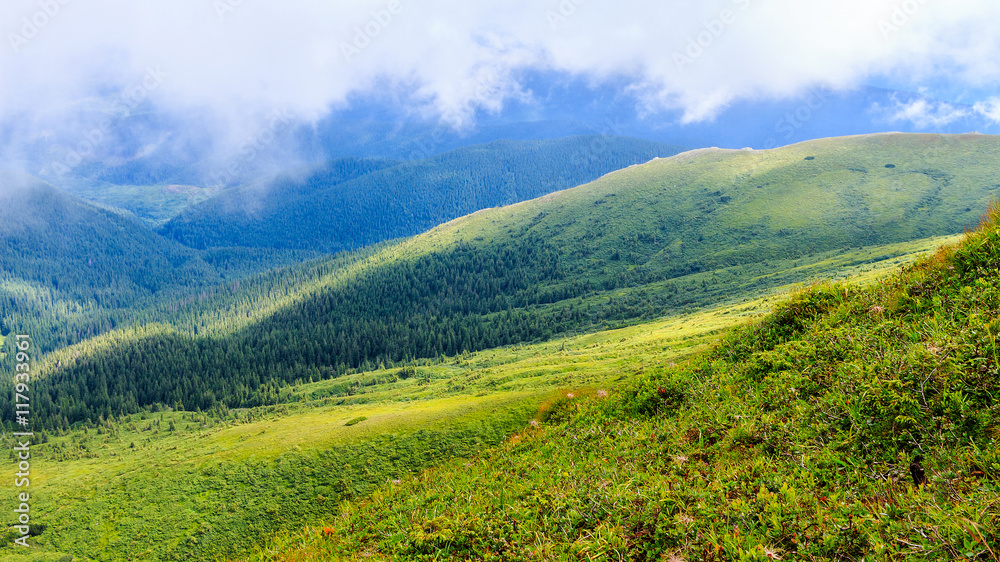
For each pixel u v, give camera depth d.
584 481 13.95
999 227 13.37
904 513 8.00
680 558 9.33
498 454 22.77
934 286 13.82
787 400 13.11
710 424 14.20
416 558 13.25
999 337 9.95
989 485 7.57
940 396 9.68
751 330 19.06
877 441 9.88
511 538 12.50
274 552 20.03
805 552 8.20
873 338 13.20
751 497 10.16
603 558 10.29
